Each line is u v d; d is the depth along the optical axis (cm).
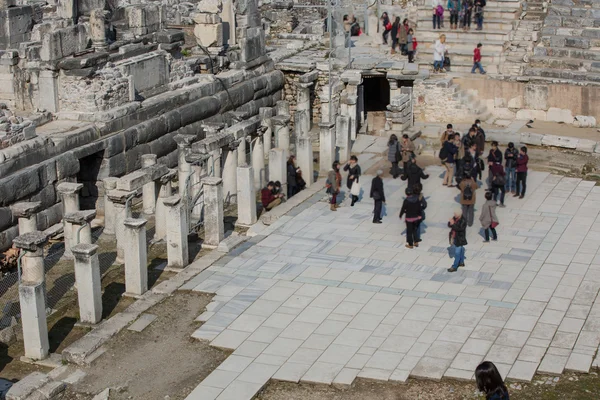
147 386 2341
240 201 3272
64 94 3616
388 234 3203
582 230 3241
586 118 4434
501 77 4578
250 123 3631
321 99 4494
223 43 4516
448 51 4831
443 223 3297
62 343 2545
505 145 4238
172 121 3900
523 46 4803
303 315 2656
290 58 4828
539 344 2491
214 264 2981
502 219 3328
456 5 4909
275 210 3391
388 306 2700
